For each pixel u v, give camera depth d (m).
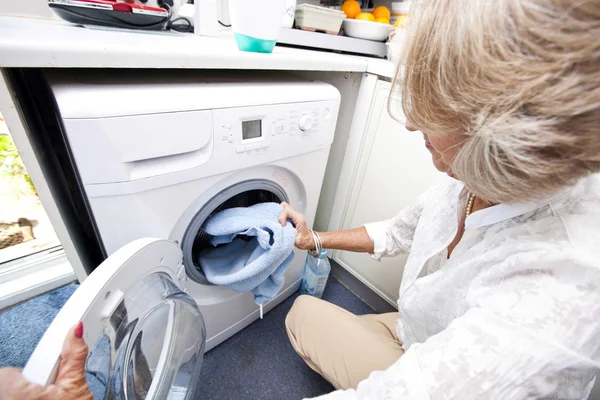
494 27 0.19
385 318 0.83
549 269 0.28
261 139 0.63
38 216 1.23
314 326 0.73
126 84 0.51
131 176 0.48
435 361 0.28
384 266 1.08
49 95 0.55
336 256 1.27
